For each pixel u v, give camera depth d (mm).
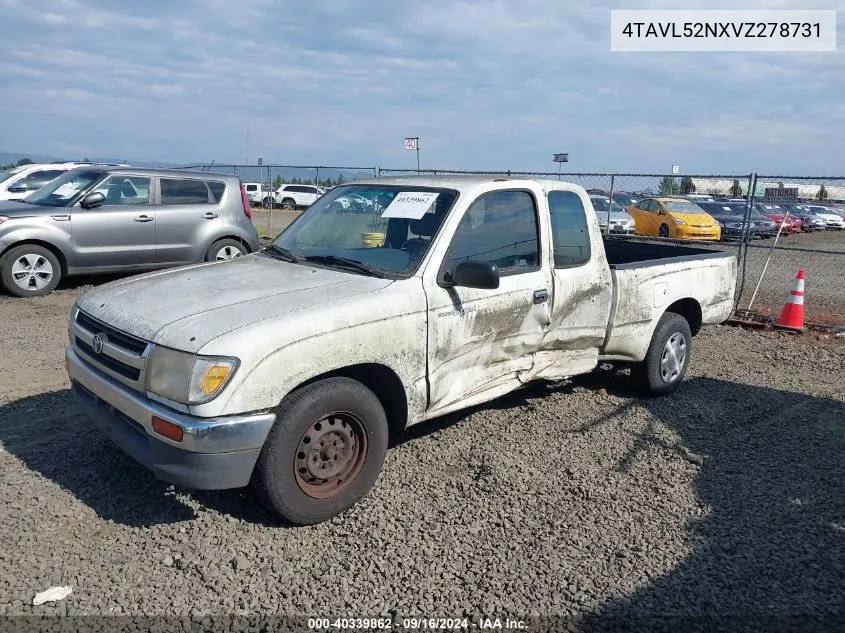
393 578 3271
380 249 4398
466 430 5090
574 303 5035
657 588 3279
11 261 9359
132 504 3820
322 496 3684
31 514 3666
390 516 3822
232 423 3260
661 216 24312
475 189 4508
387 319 3834
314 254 4531
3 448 4453
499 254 4551
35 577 3162
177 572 3254
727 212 25766
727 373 7020
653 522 3879
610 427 5262
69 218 9633
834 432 5352
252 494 3777
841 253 9852
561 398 5891
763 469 4617
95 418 3811
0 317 8305
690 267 6199
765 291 12852
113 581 3166
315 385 3602
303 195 36219
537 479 4340
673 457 4762
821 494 4270
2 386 5691
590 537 3701
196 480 3277
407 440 4867
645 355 5836
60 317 8398
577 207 5191
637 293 5562
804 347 8336
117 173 10188
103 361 3713
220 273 4270
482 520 3820
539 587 3250
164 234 10375
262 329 3369
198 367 3225
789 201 15469
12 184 17438
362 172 16281
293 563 3365
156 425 3318
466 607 3092
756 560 3535
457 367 4328
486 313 4383
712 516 3965
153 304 3732
